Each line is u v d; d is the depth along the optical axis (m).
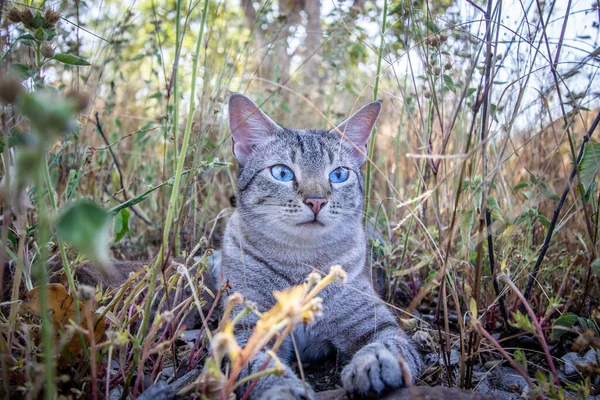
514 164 0.51
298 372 0.31
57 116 0.12
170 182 0.28
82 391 0.21
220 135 0.50
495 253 0.33
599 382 0.27
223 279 0.34
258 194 0.35
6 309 0.27
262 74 0.66
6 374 0.20
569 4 0.29
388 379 0.23
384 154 0.62
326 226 0.33
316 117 0.67
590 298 0.33
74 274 0.30
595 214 0.30
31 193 0.30
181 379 0.26
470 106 0.39
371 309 0.32
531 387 0.22
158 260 0.23
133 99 0.65
